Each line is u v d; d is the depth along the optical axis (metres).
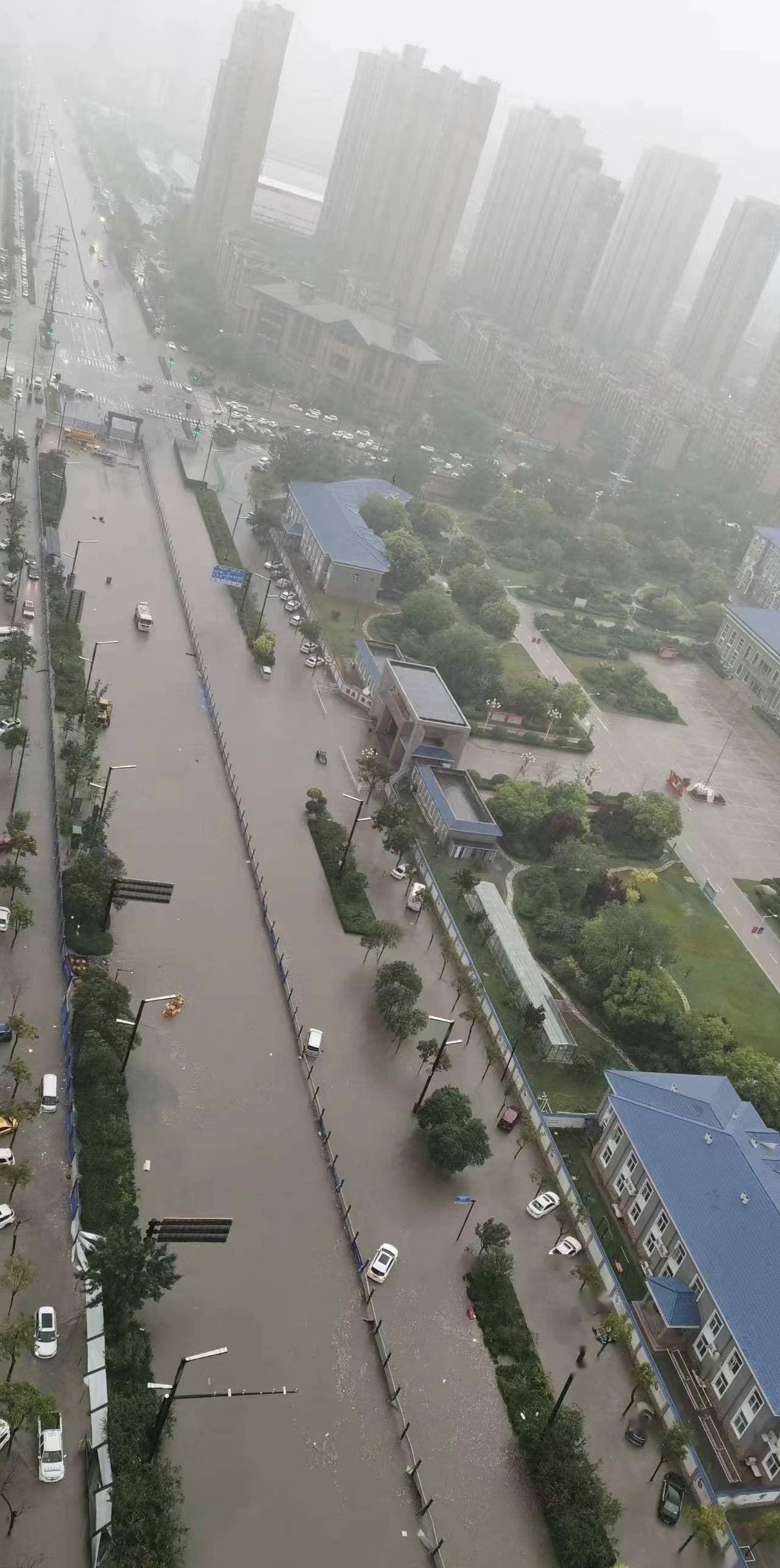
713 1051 196.12
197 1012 175.00
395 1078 176.12
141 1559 106.94
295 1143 160.12
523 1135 169.88
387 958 199.25
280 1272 142.88
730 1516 134.12
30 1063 156.88
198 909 194.88
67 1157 146.00
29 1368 122.81
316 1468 124.25
